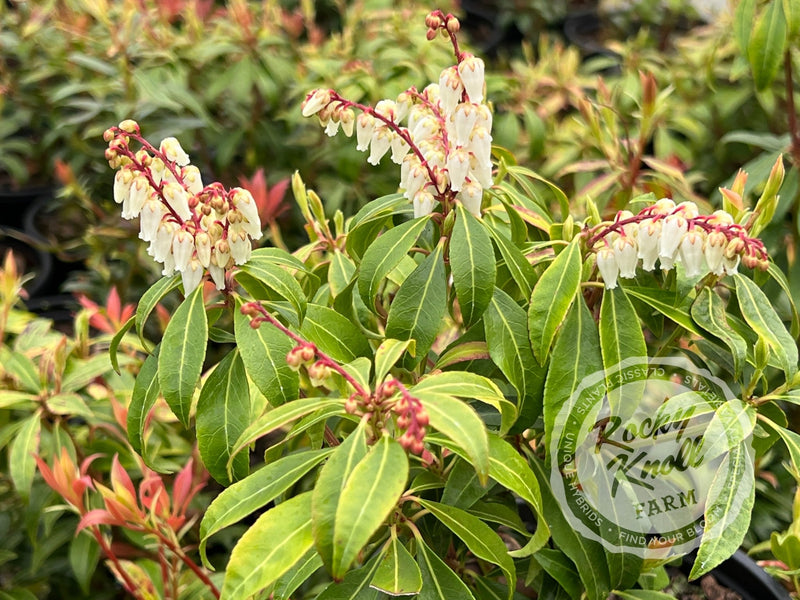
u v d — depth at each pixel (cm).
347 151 57
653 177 50
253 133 66
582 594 35
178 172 32
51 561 46
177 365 32
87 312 46
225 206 32
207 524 30
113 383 46
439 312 33
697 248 31
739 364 32
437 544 35
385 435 28
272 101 60
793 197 47
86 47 68
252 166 67
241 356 32
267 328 32
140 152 32
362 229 35
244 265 33
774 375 47
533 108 65
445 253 35
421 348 33
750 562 41
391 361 30
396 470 28
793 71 59
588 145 58
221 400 33
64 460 37
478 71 31
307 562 32
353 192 62
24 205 81
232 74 60
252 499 30
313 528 28
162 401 45
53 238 75
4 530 45
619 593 36
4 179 86
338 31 93
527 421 33
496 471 30
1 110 71
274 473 30
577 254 32
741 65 49
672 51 92
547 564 34
